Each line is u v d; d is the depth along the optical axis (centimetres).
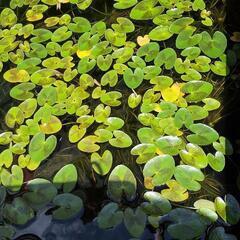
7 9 172
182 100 140
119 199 126
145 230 121
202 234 119
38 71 152
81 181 132
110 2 170
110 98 144
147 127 136
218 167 128
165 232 120
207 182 128
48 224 127
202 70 146
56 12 172
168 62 149
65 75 151
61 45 162
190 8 161
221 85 146
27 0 175
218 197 124
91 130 139
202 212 121
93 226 126
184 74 146
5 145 140
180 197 123
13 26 168
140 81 146
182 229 119
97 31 160
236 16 159
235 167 131
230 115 140
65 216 125
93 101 146
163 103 139
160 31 156
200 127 134
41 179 131
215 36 151
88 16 169
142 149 131
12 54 159
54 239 125
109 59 152
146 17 161
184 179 125
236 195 126
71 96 145
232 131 137
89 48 155
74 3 171
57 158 138
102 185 131
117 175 128
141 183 129
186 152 130
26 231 126
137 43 158
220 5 163
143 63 150
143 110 139
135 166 132
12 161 135
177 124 134
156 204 123
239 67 148
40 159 134
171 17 159
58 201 127
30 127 140
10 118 144
